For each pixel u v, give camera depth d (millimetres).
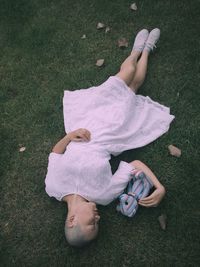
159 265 2859
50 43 3980
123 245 2982
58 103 3637
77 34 3986
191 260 2826
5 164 3430
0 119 3646
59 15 4137
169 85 3537
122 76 3387
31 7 4238
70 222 2799
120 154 3318
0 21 4223
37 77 3809
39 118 3596
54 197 3238
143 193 2980
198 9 3848
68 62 3838
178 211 3002
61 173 3055
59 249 3051
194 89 3467
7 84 3818
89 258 2982
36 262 3018
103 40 3898
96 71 3736
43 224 3168
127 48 3803
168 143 3283
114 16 3996
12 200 3297
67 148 3174
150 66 3652
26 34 4082
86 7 4113
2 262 3033
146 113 3334
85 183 2988
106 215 3105
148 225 3008
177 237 2922
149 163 3238
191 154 3195
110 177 3029
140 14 3945
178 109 3408
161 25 3846
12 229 3172
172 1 3941
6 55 4000
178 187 3092
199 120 3324
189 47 3672
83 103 3404
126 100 3299
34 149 3471
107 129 3178
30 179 3357
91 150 3074
